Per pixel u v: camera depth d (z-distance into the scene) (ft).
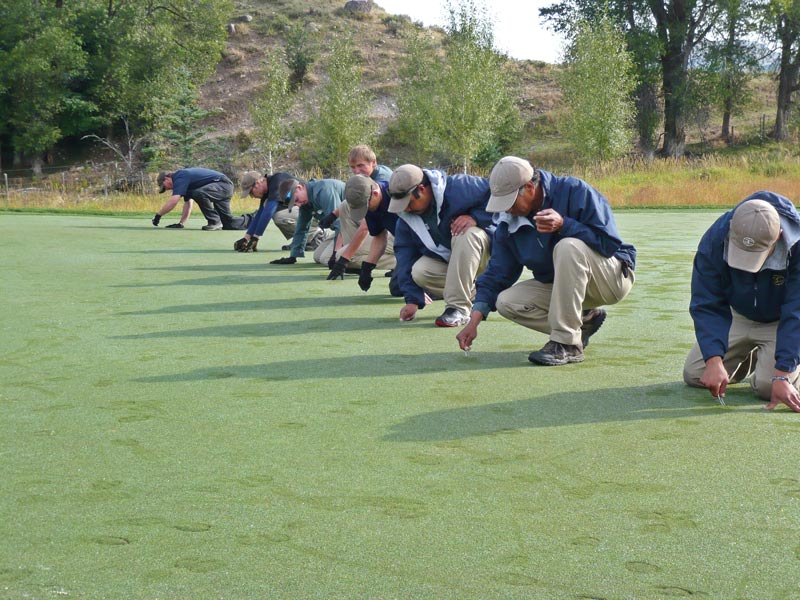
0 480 8.80
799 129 140.05
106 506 8.09
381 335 17.04
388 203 19.95
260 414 11.33
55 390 12.59
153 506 8.08
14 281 24.76
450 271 18.01
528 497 8.30
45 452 9.72
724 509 7.97
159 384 12.99
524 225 14.33
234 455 9.61
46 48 140.05
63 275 26.25
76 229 46.24
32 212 66.59
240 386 12.87
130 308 20.18
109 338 16.57
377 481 8.75
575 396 12.26
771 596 6.29
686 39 131.03
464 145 129.59
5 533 7.47
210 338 16.63
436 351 15.48
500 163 14.12
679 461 9.36
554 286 14.29
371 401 12.00
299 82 170.91
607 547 7.14
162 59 150.61
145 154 148.46
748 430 10.53
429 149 144.05
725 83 132.16
